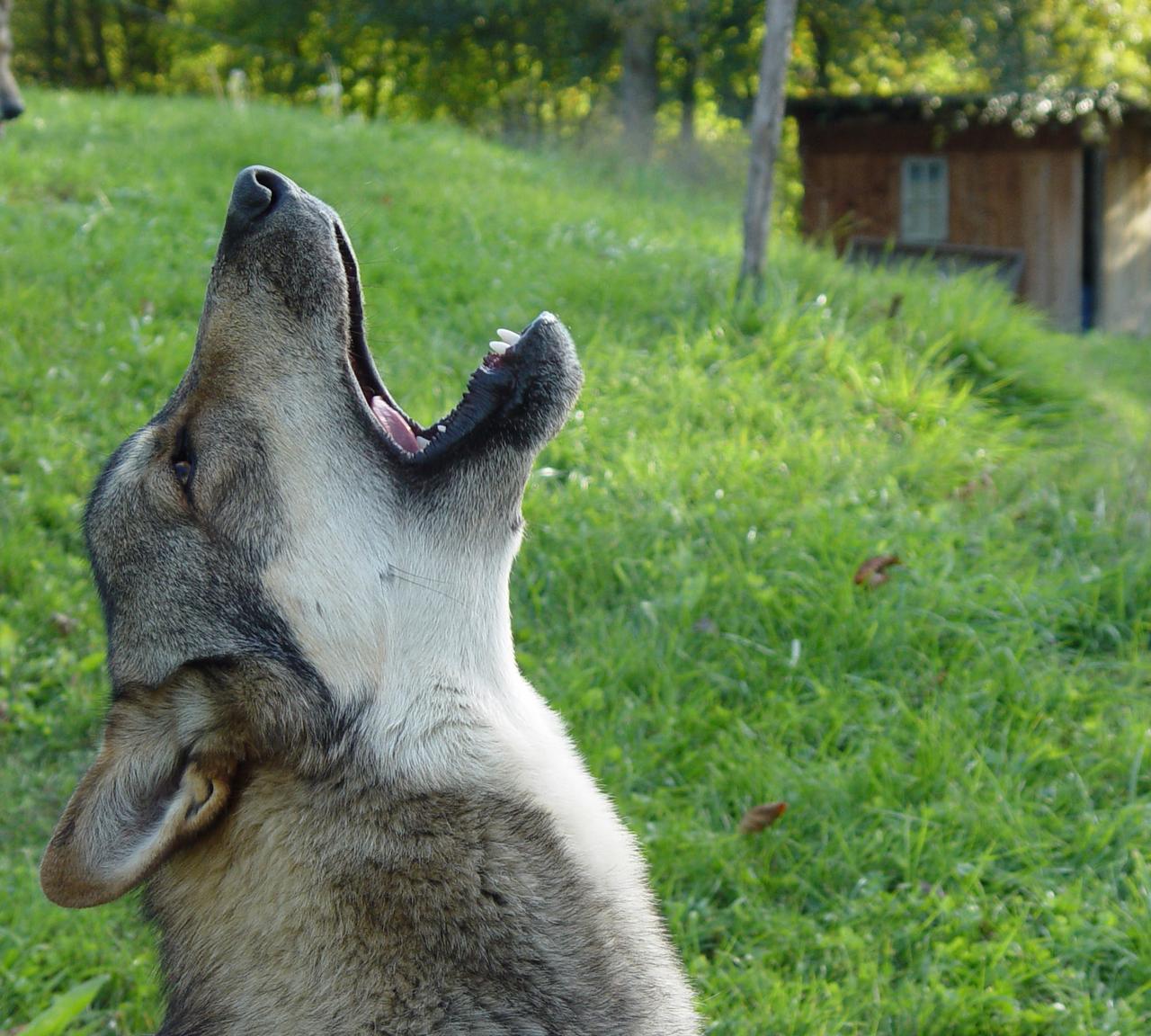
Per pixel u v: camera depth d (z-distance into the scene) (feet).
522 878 3.39
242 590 3.49
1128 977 4.14
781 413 6.61
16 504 5.82
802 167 21.47
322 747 3.42
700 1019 3.65
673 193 15.62
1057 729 4.76
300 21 30.42
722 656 5.07
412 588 3.53
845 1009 4.06
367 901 3.36
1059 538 5.61
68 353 7.16
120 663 3.51
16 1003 4.16
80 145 11.82
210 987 3.40
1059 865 4.42
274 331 3.59
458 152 13.39
